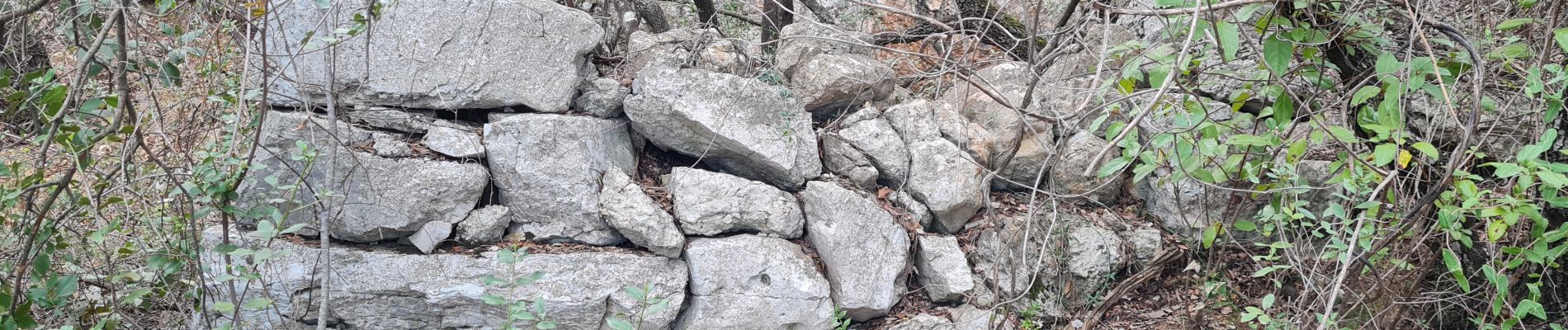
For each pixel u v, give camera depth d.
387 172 3.88
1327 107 3.01
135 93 3.62
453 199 3.96
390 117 3.98
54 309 2.91
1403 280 3.56
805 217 4.39
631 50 4.65
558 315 3.89
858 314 4.30
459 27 4.01
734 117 4.23
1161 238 4.71
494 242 4.06
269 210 2.93
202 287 3.26
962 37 3.89
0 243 2.78
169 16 3.15
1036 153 4.67
